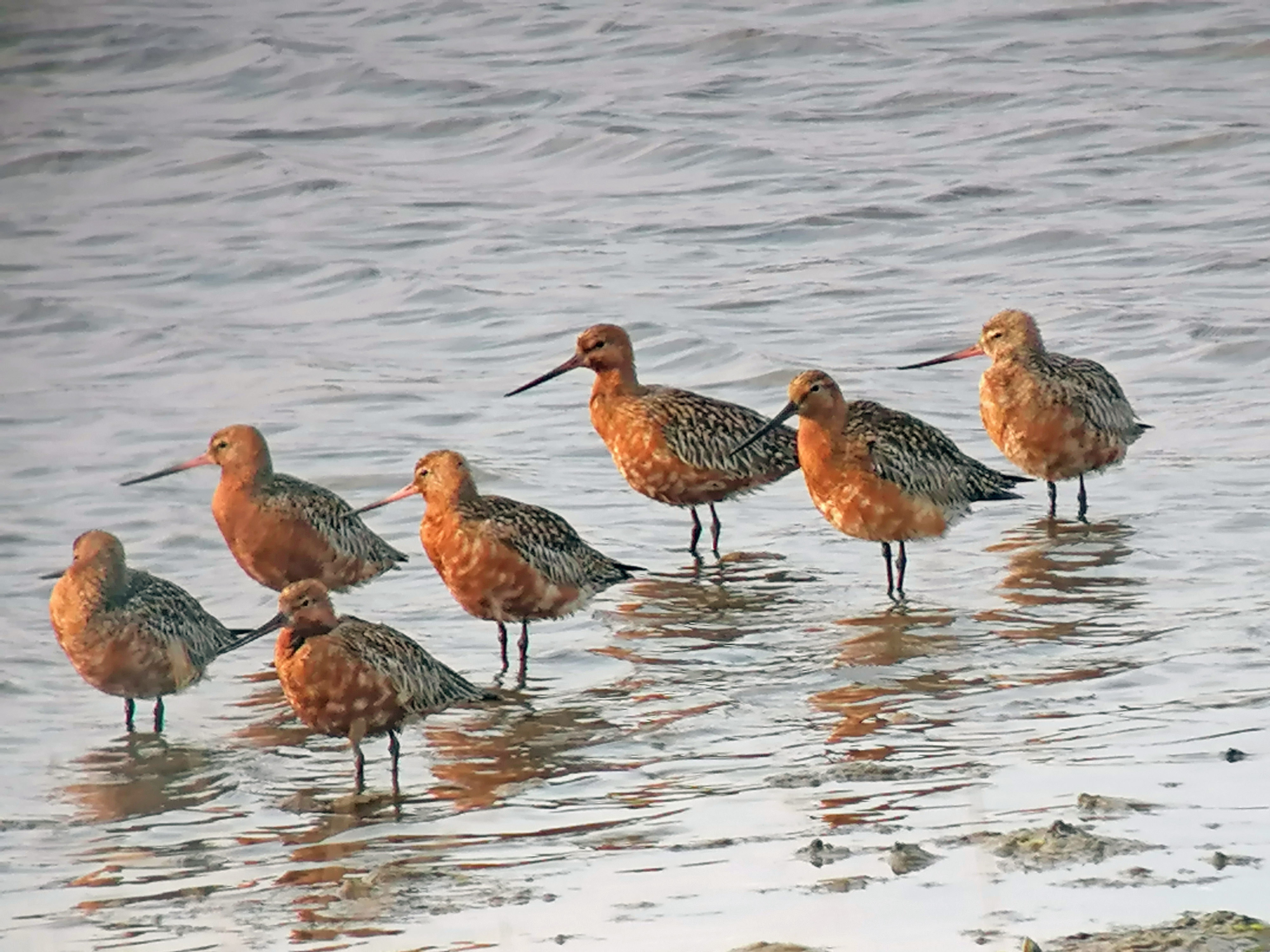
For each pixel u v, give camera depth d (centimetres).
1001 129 3419
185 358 2481
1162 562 1598
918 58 3881
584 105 3709
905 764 1142
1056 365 1748
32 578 1673
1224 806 1013
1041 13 4141
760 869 970
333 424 2158
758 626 1507
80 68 4303
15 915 986
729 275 2742
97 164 3631
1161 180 3098
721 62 3988
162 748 1297
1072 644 1395
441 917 935
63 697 1409
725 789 1129
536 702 1358
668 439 1748
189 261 2998
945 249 2817
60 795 1205
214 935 935
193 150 3631
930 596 1561
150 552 1758
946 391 2202
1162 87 3606
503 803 1141
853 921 888
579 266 2833
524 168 3459
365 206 3238
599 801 1130
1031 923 867
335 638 1211
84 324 2680
